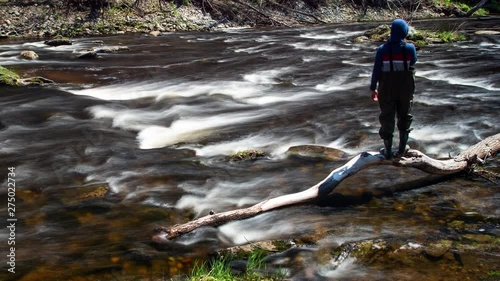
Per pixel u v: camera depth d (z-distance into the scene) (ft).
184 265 14.37
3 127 28.27
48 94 35.96
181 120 30.04
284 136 26.61
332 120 29.17
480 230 15.79
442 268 13.60
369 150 24.17
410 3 97.86
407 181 20.01
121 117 30.68
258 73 44.09
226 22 81.92
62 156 23.58
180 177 21.03
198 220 16.26
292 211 17.63
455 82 39.40
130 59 51.65
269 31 76.38
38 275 13.64
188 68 46.68
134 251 15.06
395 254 14.44
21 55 51.70
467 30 72.43
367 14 94.48
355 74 43.16
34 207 18.21
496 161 21.93
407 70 16.67
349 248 14.88
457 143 24.91
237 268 14.11
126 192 19.57
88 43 62.28
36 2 75.10
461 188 19.27
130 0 79.61
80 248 15.24
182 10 81.20
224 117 30.53
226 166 22.36
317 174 21.16
